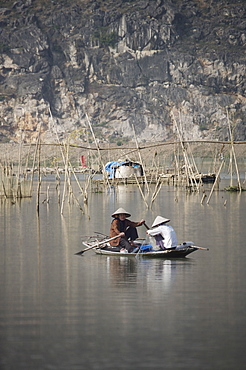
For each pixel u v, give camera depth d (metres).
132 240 76.81
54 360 35.94
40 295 51.41
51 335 40.28
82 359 36.06
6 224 112.44
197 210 142.75
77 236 93.56
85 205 160.88
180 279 57.97
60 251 77.38
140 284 55.72
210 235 92.75
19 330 41.44
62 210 141.62
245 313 45.19
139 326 42.12
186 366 34.97
